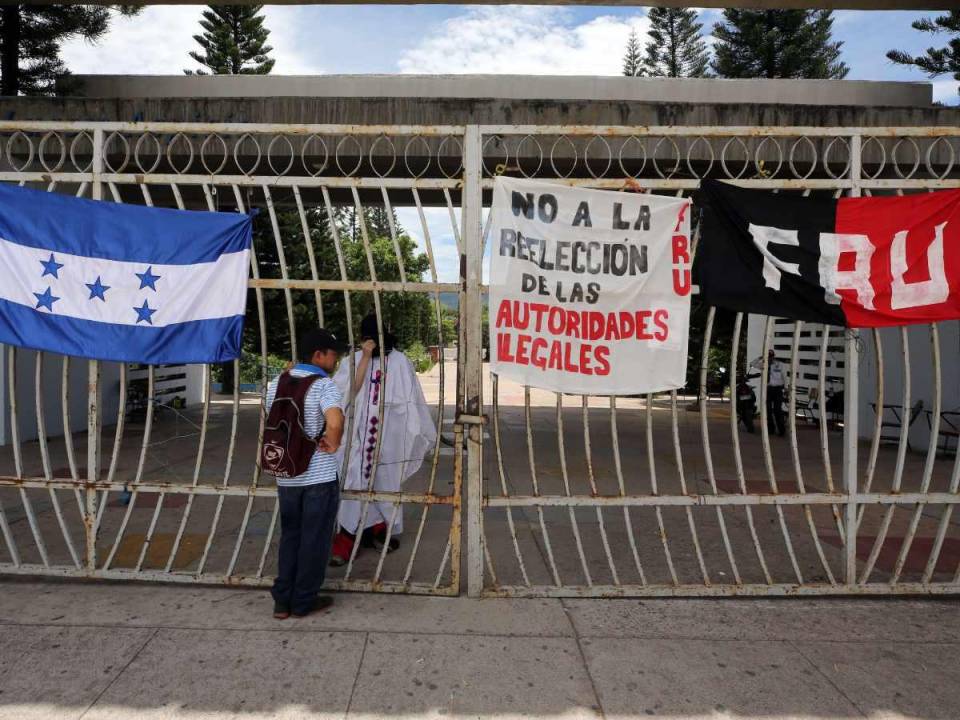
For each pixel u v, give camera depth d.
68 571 3.96
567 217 3.78
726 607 3.77
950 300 3.78
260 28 24.72
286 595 3.53
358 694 2.85
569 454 9.29
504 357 3.74
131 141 8.13
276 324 17.33
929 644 3.37
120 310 3.86
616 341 3.79
